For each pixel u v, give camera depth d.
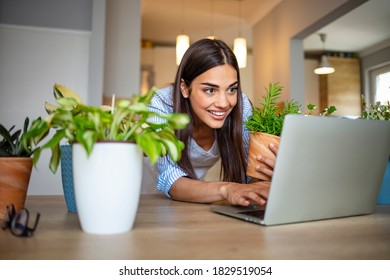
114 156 0.48
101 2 2.62
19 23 2.53
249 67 6.12
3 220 0.57
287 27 3.69
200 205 0.84
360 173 0.66
